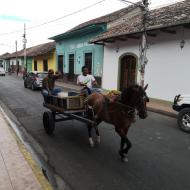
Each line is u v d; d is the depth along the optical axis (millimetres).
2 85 25266
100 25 21531
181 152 6789
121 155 6059
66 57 29109
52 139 7781
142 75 14398
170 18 13953
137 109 5578
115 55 19359
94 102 6852
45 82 9062
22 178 4723
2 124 8711
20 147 6512
